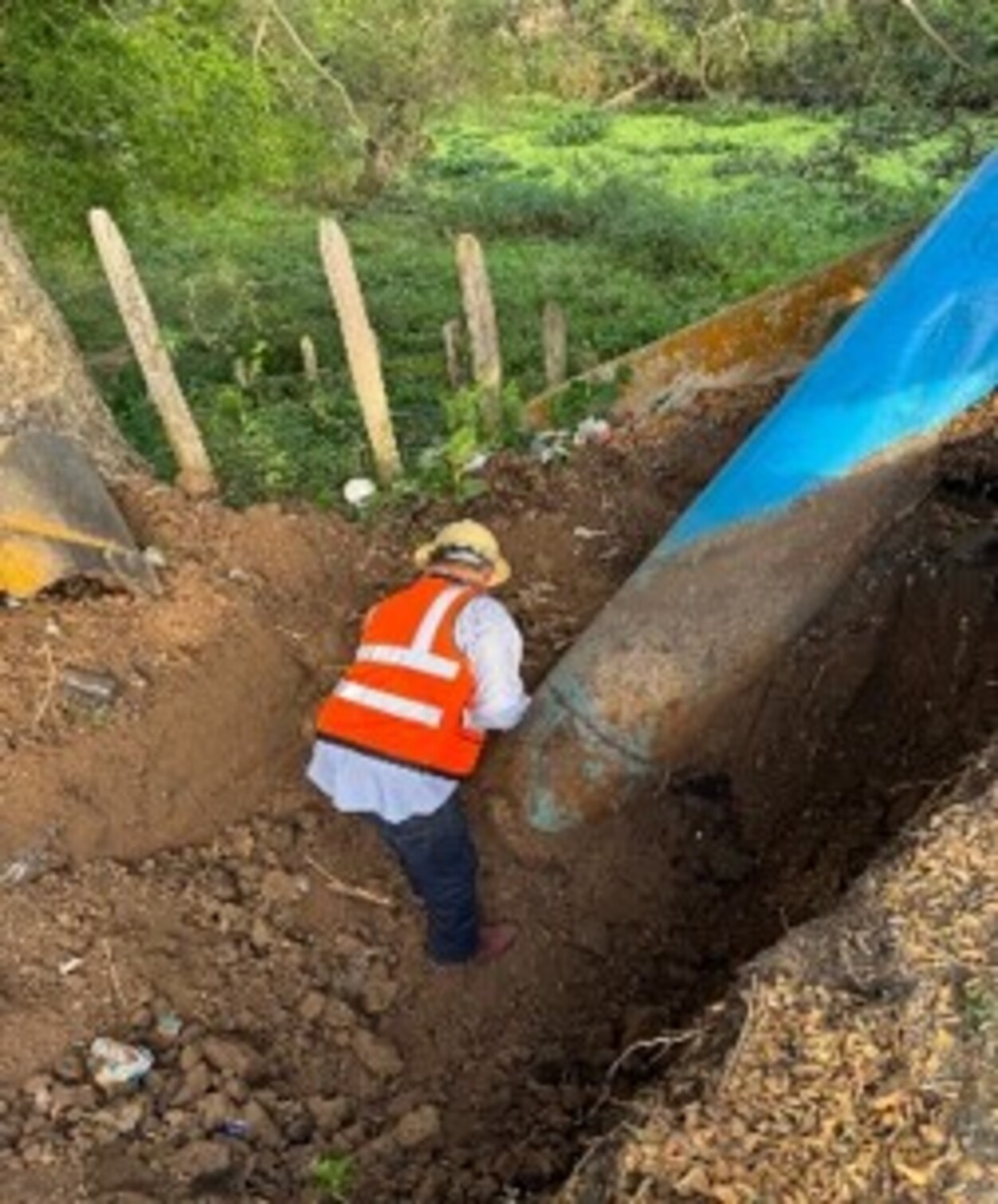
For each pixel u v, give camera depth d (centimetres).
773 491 559
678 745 572
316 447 826
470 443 699
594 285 1664
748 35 1343
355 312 693
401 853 502
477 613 486
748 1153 348
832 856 555
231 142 1189
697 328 744
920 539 597
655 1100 372
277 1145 463
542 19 1742
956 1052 357
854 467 559
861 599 598
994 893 396
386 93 1781
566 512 679
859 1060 360
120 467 698
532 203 2095
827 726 595
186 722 557
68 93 1118
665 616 561
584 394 757
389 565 657
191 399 1040
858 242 1631
